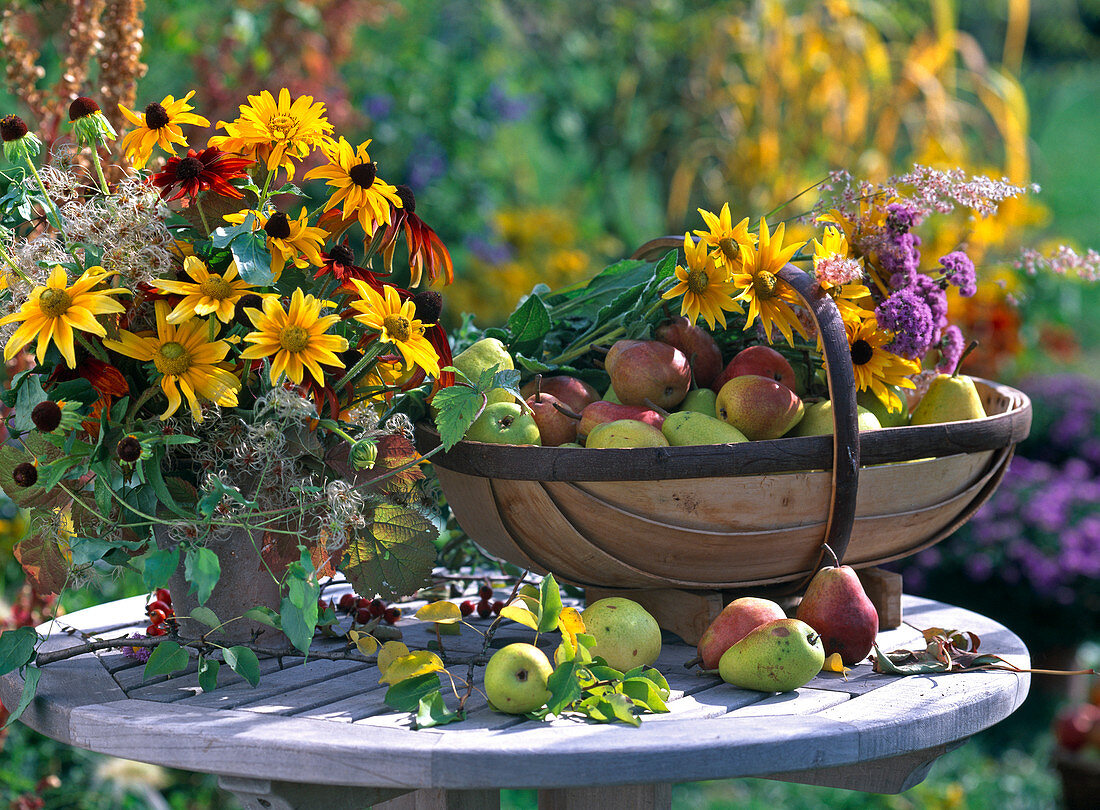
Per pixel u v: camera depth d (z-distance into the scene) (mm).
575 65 4641
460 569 1737
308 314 1072
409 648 1272
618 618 1137
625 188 5551
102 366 1067
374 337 1191
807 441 1140
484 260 4250
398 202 1208
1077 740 2742
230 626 1193
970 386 1359
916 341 1283
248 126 1172
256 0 3160
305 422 1144
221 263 1134
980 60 3652
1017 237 3482
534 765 902
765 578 1221
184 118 1182
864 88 3793
